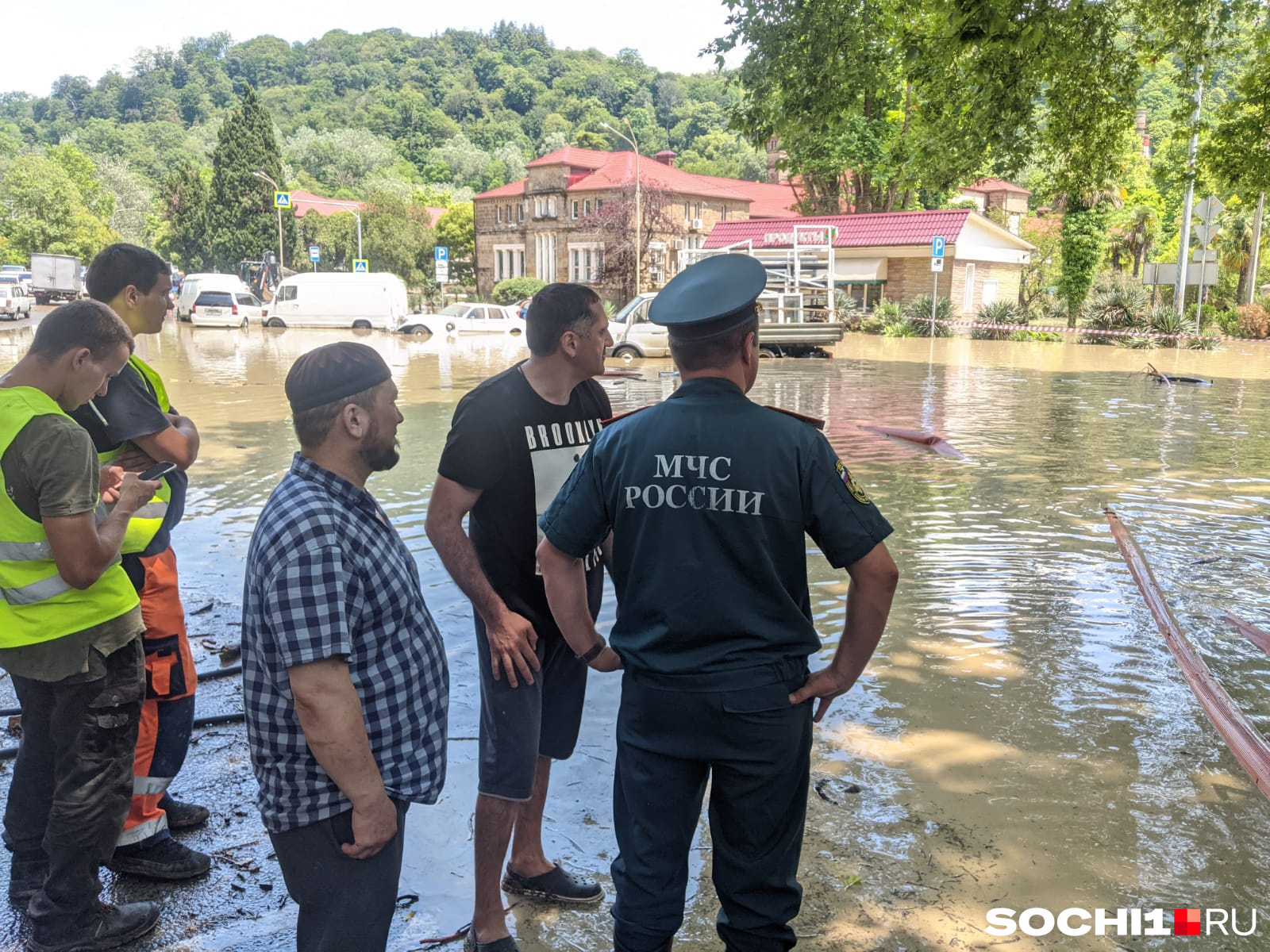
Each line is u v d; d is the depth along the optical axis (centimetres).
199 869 329
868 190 4466
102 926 291
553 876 323
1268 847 342
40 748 304
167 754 327
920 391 1745
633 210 4703
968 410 1488
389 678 233
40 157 7644
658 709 240
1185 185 1297
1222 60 1228
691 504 235
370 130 16475
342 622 218
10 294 3966
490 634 289
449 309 3722
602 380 1878
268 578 217
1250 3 1148
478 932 291
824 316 2636
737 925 247
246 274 7369
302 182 12406
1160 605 593
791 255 2564
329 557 218
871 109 1350
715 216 5372
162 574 323
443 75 19550
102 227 7788
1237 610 589
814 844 345
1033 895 315
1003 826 356
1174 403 1592
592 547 262
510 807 292
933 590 624
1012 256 4181
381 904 234
